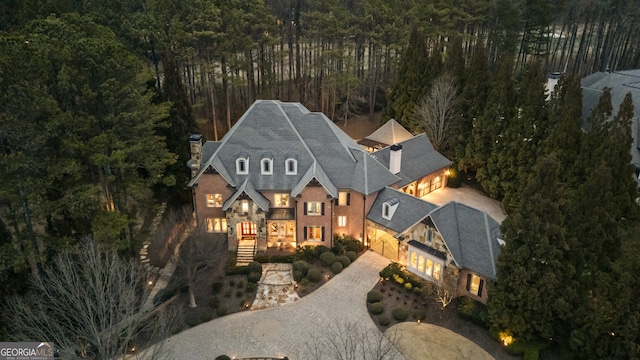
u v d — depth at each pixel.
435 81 61.38
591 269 32.34
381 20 77.12
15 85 30.94
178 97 50.19
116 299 31.70
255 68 80.31
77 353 32.31
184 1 64.31
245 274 42.84
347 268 44.25
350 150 49.09
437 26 80.69
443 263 39.31
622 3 91.06
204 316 37.59
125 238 40.62
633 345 29.05
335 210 47.50
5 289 31.77
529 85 53.06
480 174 57.53
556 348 34.09
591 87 65.88
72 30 43.38
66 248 33.94
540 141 50.09
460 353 33.84
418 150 57.47
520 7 85.44
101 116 37.62
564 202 32.31
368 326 36.88
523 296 32.78
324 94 77.00
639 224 36.00
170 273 43.03
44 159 34.00
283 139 47.66
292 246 47.00
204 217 47.09
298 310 38.75
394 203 45.09
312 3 77.12
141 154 40.06
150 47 61.91
